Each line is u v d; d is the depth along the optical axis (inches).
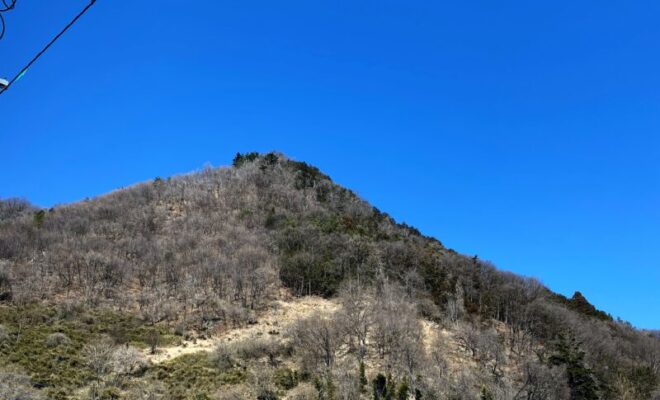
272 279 3144.7
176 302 2728.8
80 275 2864.2
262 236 3622.0
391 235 4057.6
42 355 1983.3
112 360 2023.9
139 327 2458.2
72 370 1913.1
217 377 1985.7
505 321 3002.0
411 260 3476.9
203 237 3526.1
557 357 2274.9
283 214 4001.0
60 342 2127.2
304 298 3024.1
